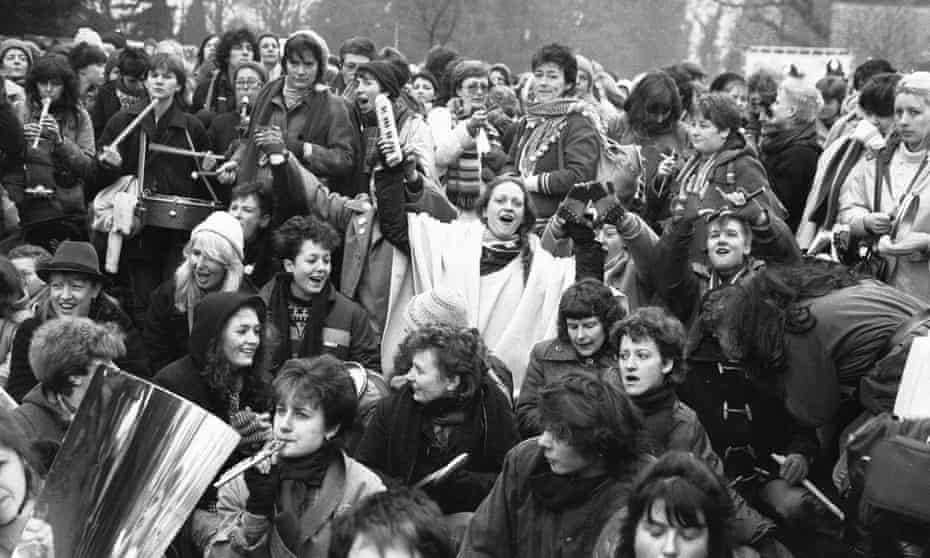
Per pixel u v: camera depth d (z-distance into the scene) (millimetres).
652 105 13344
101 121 15531
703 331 9164
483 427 8719
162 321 10961
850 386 8812
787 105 14297
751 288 8805
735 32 53969
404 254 11148
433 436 8688
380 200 11102
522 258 10945
